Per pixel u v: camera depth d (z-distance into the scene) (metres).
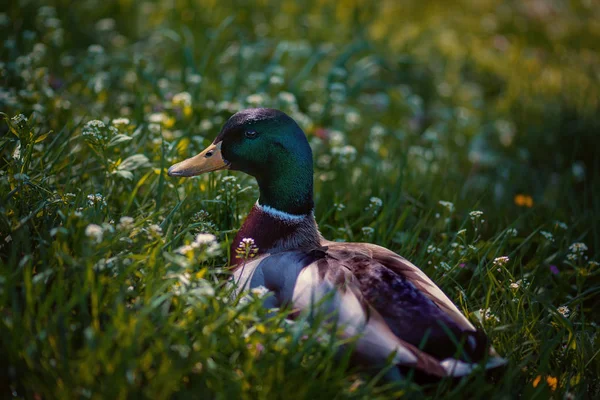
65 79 7.32
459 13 11.88
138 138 6.00
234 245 4.69
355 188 6.05
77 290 3.47
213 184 5.25
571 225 5.76
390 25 10.44
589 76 9.86
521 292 4.76
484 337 3.66
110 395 3.13
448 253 5.10
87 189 5.03
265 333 3.55
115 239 3.86
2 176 4.53
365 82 8.94
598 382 4.18
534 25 11.55
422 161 7.21
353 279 3.77
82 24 9.12
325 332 3.54
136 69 7.32
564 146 8.12
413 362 3.38
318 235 4.77
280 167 4.59
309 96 8.11
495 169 7.72
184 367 3.28
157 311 3.54
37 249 3.98
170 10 9.67
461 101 9.16
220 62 8.38
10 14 8.51
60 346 3.38
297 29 9.88
